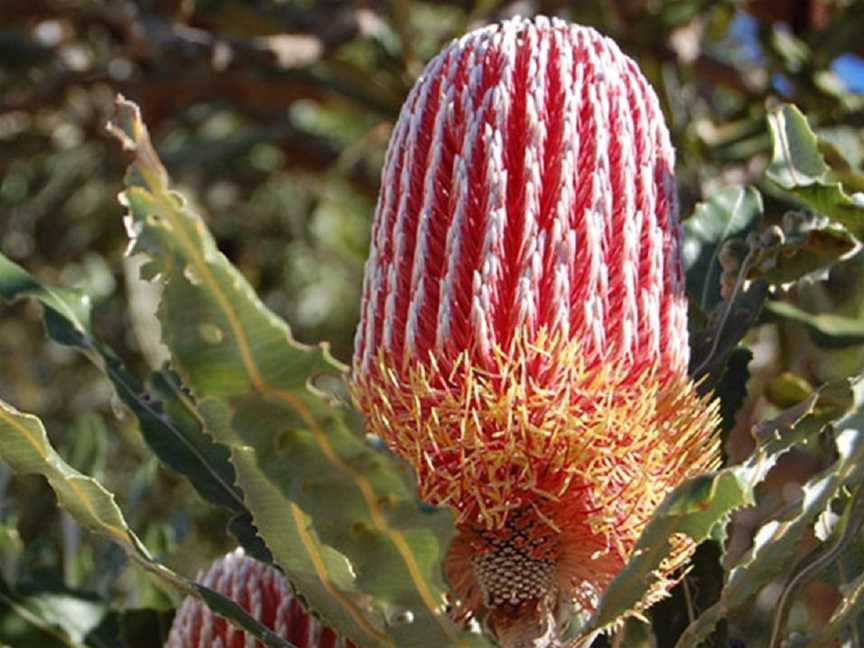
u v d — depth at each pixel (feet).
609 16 2.70
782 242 1.33
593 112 1.10
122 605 1.90
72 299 1.41
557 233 1.08
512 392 1.06
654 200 1.13
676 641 1.36
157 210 0.88
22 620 1.58
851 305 1.71
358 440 0.93
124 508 2.13
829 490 1.12
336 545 0.98
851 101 2.54
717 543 1.36
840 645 1.30
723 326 1.39
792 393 1.77
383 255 1.13
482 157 1.10
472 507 1.08
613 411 1.07
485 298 1.08
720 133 2.56
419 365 1.08
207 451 1.39
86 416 2.13
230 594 1.31
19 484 2.39
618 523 1.09
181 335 0.90
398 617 1.02
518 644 1.10
